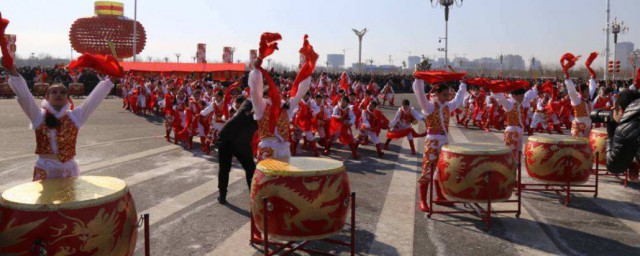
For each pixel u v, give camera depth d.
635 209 6.65
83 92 34.09
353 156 10.87
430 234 5.53
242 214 6.25
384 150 12.04
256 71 5.15
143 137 13.67
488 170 5.54
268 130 5.46
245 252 4.94
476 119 17.81
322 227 4.22
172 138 13.44
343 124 10.74
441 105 6.35
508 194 5.77
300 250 4.95
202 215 6.18
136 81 26.00
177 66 29.38
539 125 16.64
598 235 5.54
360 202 6.91
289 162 4.59
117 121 18.36
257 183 4.33
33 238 2.99
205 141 10.98
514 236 5.48
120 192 3.33
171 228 5.65
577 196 7.34
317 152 11.16
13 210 3.04
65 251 3.02
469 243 5.24
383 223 5.93
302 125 11.09
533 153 6.99
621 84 26.47
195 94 11.55
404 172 9.20
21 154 10.33
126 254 3.37
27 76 33.94
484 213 6.02
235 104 9.29
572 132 9.52
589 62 9.40
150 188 7.55
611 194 7.49
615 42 40.81
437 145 6.34
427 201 6.96
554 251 5.02
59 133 4.24
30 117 4.20
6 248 3.04
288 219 4.16
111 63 4.43
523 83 7.79
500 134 16.03
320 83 28.17
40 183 3.51
